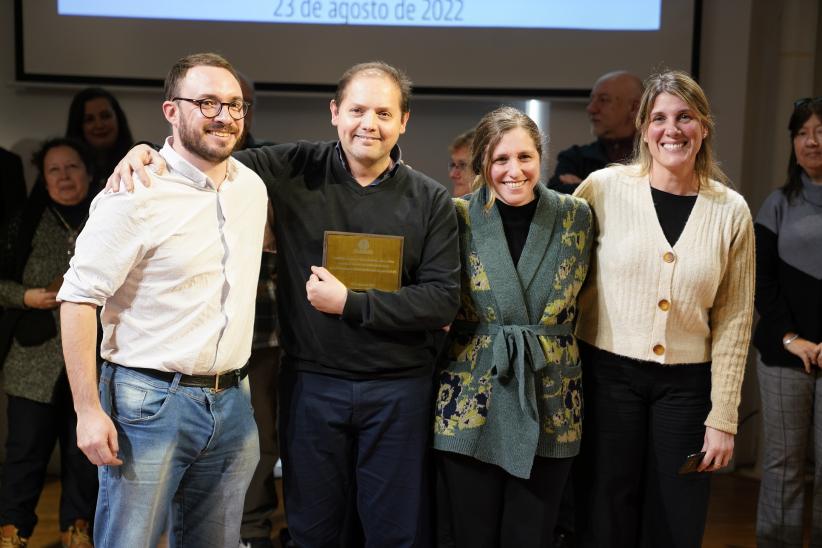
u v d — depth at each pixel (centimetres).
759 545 286
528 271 217
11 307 296
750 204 416
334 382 209
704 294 220
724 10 400
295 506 216
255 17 390
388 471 212
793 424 276
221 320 191
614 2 397
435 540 230
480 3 395
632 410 226
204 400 191
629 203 224
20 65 385
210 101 184
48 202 304
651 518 231
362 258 208
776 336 277
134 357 187
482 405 217
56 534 318
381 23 393
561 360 219
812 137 272
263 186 203
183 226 185
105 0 384
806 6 397
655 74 224
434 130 416
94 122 345
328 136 413
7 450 293
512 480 221
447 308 207
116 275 180
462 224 223
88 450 179
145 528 188
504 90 399
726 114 403
